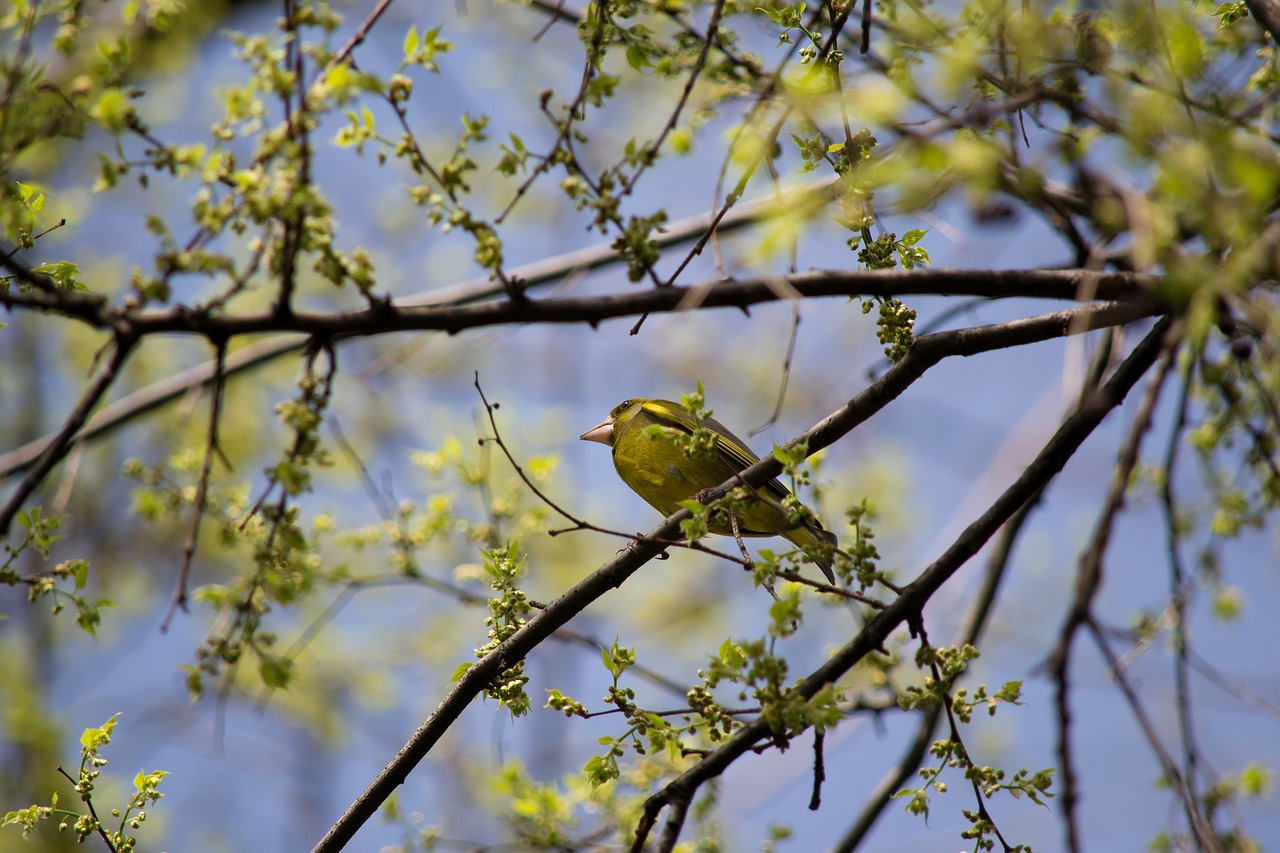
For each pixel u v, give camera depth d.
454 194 6.96
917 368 7.85
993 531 7.07
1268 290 5.62
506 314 7.12
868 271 7.23
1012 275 7.09
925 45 7.25
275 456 19.50
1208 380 7.61
